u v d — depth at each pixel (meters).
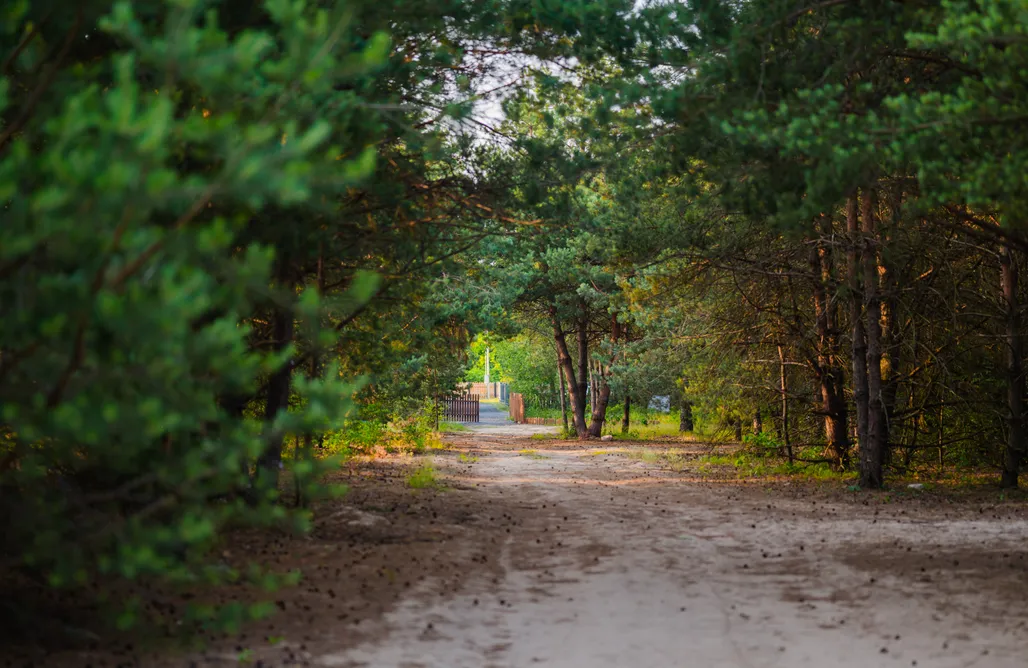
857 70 12.32
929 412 21.95
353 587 9.13
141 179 4.32
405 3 9.74
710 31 11.66
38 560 5.80
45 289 4.88
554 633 7.54
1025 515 15.06
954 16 7.82
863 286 20.08
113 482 6.97
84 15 5.86
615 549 11.70
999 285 21.77
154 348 4.86
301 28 4.66
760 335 23.81
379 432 27.67
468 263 18.17
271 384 14.12
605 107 11.41
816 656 6.86
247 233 9.62
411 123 10.69
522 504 16.52
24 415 5.03
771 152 12.30
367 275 4.87
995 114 8.12
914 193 16.98
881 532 13.12
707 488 19.59
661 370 34.72
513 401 66.81
